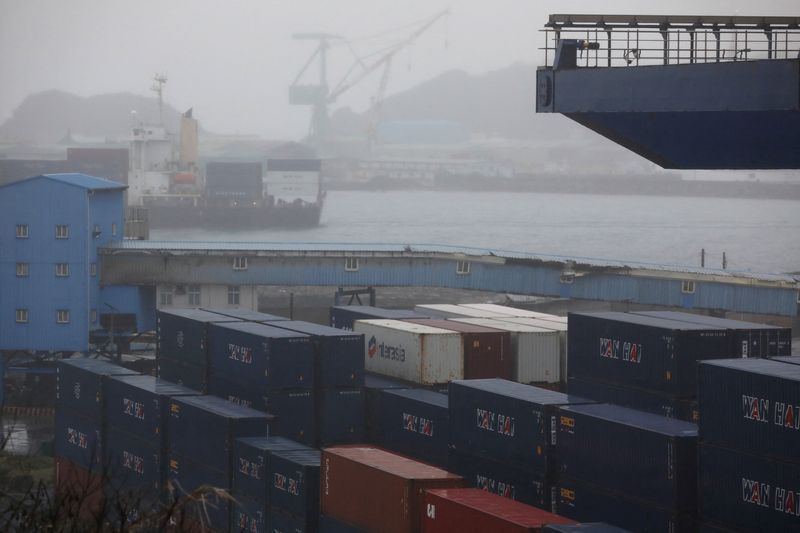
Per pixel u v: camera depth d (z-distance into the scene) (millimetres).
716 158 36219
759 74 31891
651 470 46000
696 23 35062
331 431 67625
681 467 44969
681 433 45562
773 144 34781
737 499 43312
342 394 67750
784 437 41125
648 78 33875
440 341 71000
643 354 57125
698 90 32969
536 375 73625
